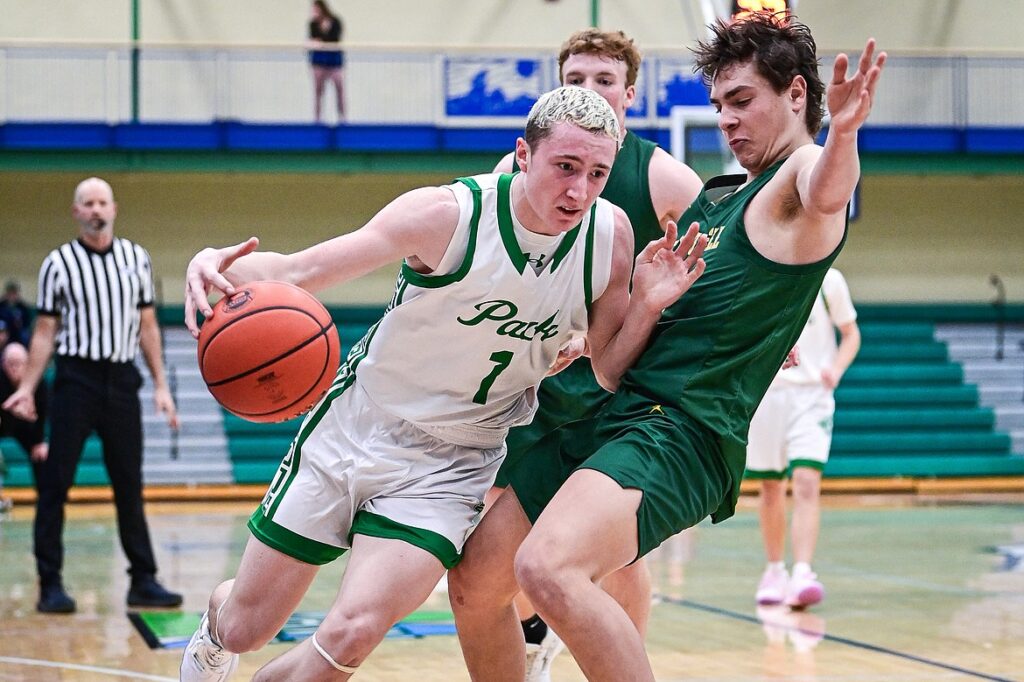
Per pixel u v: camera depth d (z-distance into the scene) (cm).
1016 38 2367
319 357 374
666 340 387
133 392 815
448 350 381
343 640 363
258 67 2188
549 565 345
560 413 471
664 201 496
